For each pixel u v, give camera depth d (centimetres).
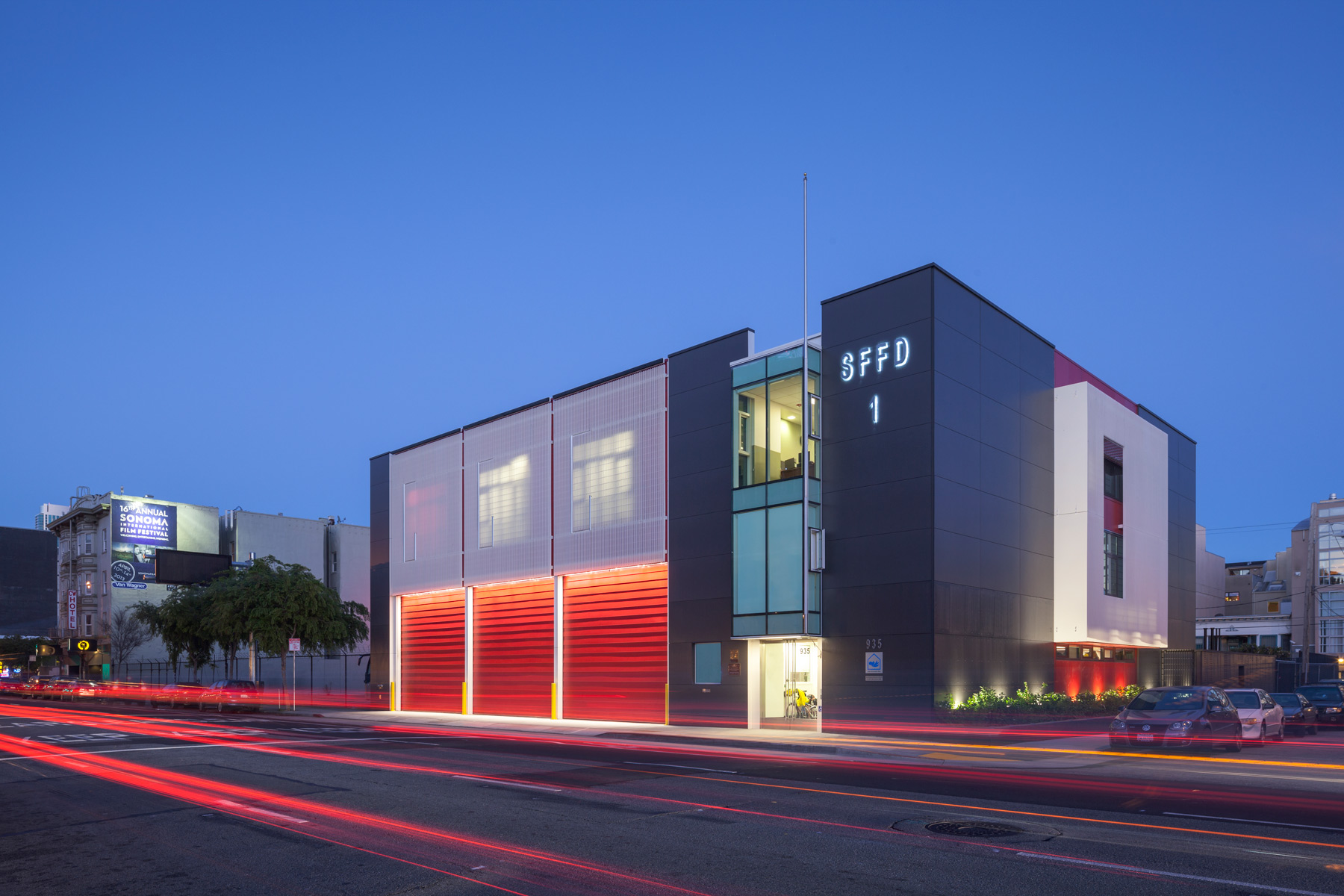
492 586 4022
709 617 3095
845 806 1298
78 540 7931
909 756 2041
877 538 2742
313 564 8112
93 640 7538
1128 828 1111
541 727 3156
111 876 934
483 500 4097
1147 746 2122
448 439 4350
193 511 7850
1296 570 7906
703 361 3241
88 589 7731
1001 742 2316
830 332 2955
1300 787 1498
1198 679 4194
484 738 2684
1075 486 3262
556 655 3625
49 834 1164
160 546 7619
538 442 3850
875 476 2773
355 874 909
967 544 2770
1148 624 3706
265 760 1973
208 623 4897
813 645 3122
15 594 11581
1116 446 3575
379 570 4691
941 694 2591
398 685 4494
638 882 863
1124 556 3534
